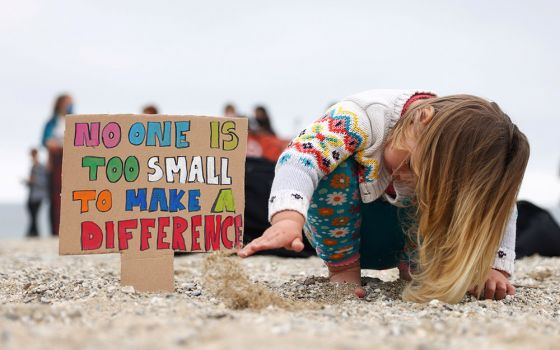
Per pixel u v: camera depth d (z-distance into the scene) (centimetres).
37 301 253
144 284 254
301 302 233
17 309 200
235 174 260
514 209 272
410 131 244
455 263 242
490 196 240
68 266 403
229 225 259
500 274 266
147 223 255
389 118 250
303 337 168
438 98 249
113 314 206
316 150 240
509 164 241
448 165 236
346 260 277
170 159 257
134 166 256
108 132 256
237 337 167
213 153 260
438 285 244
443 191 238
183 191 257
